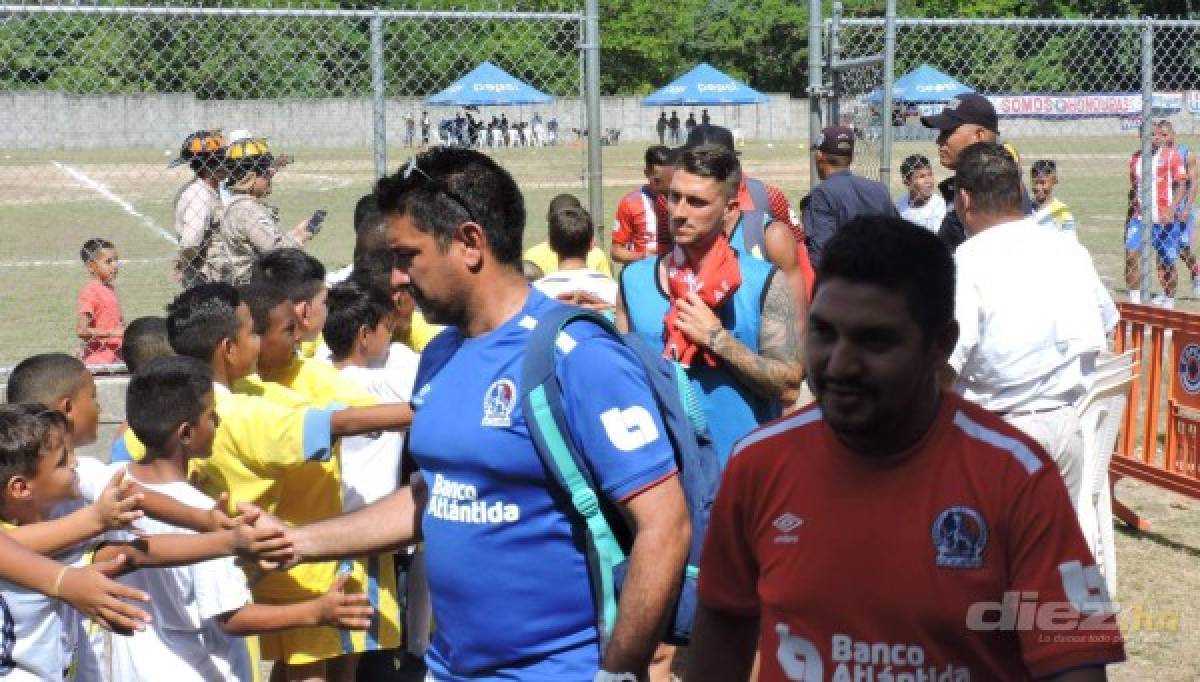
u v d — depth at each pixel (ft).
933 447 7.16
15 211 86.38
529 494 9.32
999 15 160.97
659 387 9.87
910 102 93.15
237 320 14.80
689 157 15.02
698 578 8.09
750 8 200.23
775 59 207.21
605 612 9.21
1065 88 64.64
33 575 10.88
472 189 9.55
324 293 16.49
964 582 6.99
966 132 24.23
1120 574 22.54
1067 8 151.64
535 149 102.78
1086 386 16.37
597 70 30.14
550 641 9.40
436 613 9.93
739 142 187.21
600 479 9.14
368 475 16.74
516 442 9.25
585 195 32.04
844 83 34.91
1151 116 36.50
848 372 7.02
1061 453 16.01
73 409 14.10
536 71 58.75
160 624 13.09
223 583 12.76
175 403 12.91
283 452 13.73
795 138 196.34
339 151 101.14
